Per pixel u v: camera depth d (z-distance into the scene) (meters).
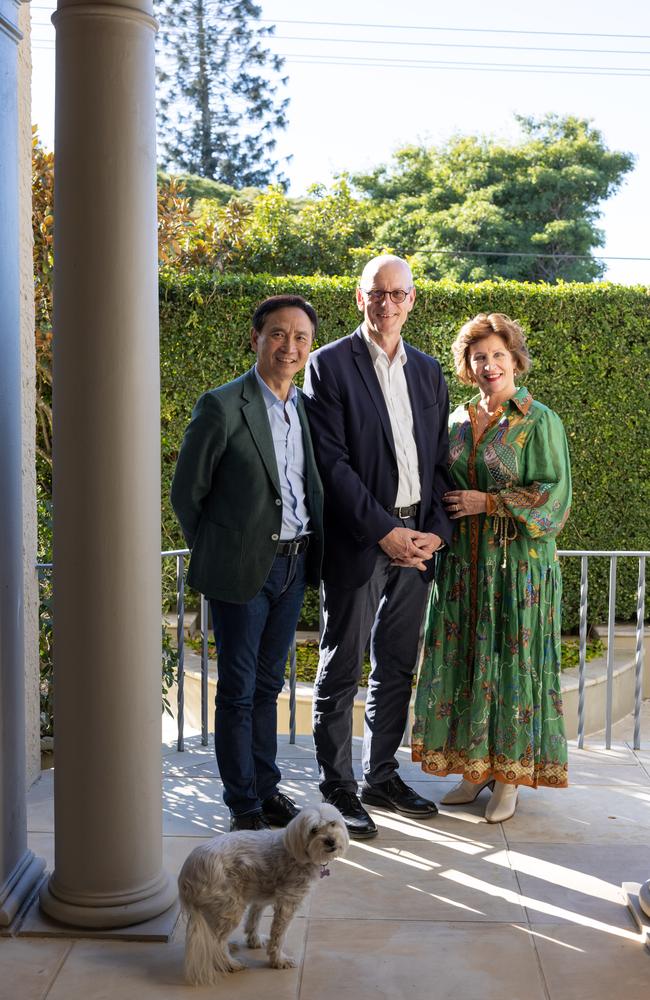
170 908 2.57
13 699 2.59
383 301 3.11
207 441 2.94
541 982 2.34
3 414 2.47
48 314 6.39
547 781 3.25
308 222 11.24
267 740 3.21
